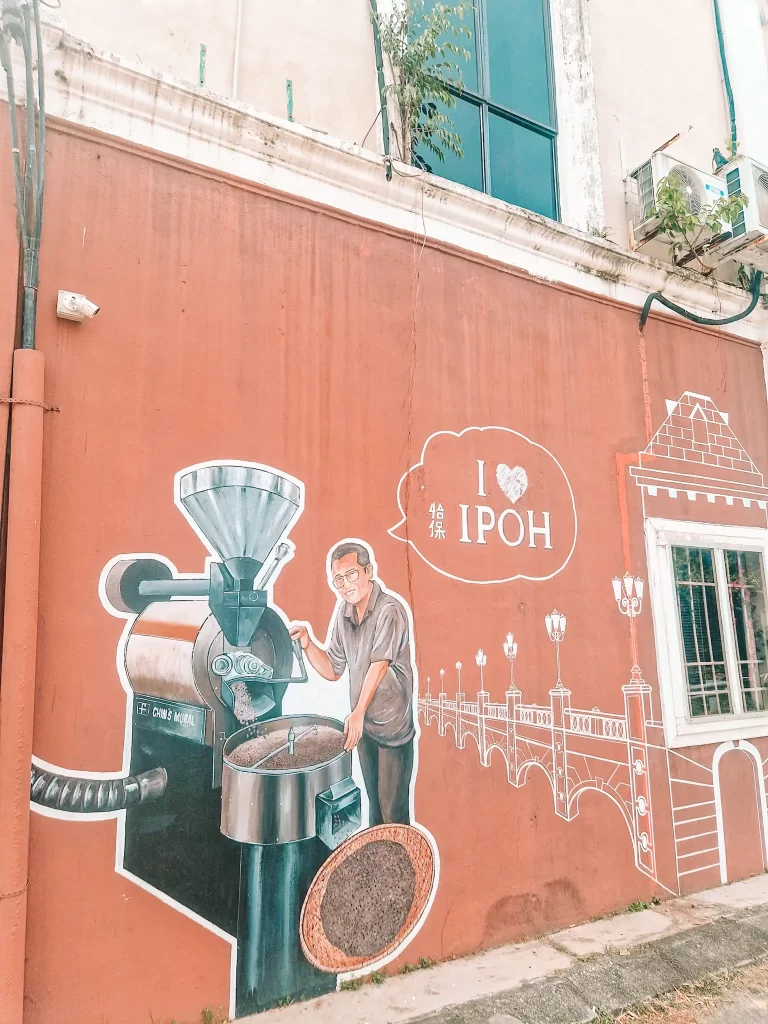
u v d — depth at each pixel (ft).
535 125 18.33
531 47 18.81
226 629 11.18
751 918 14.42
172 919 10.14
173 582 10.82
